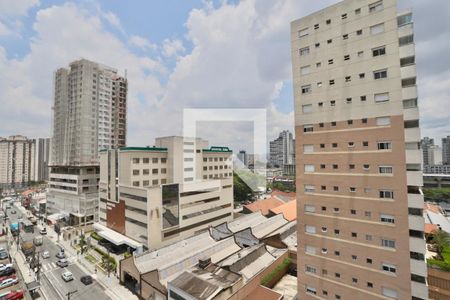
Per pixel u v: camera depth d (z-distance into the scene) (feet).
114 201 154.10
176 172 153.99
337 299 69.00
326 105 72.28
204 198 155.02
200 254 102.73
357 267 66.33
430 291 90.17
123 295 95.96
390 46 62.95
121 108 256.52
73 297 94.89
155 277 86.79
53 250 145.59
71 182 215.10
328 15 72.23
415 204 59.77
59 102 235.61
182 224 141.49
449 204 261.44
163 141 161.48
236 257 104.88
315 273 73.15
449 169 408.46
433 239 131.85
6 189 358.23
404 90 61.98
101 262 124.47
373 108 65.16
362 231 66.03
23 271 119.44
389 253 62.03
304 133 76.23
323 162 72.64
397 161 61.77
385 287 62.23
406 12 62.64
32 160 390.63
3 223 209.56
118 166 151.23
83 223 194.08
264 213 194.80
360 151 66.85
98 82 233.14
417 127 60.64
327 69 72.13
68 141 225.76
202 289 73.46
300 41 77.15
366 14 66.33
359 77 67.15
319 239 72.74
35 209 244.63
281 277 108.58
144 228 128.88
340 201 69.62
